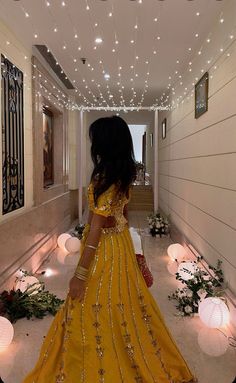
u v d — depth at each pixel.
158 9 3.74
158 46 4.88
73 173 9.14
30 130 5.07
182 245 6.13
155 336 2.10
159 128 10.57
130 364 1.98
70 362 1.95
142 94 8.31
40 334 3.10
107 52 5.14
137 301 2.06
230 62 3.48
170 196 8.00
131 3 3.61
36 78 5.17
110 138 1.95
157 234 7.63
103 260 2.00
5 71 3.92
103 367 1.93
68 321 1.98
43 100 5.82
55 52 5.16
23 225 4.43
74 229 8.05
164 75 6.52
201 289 3.52
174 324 3.30
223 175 3.71
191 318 3.43
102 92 8.12
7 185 4.04
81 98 8.91
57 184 7.46
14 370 2.55
